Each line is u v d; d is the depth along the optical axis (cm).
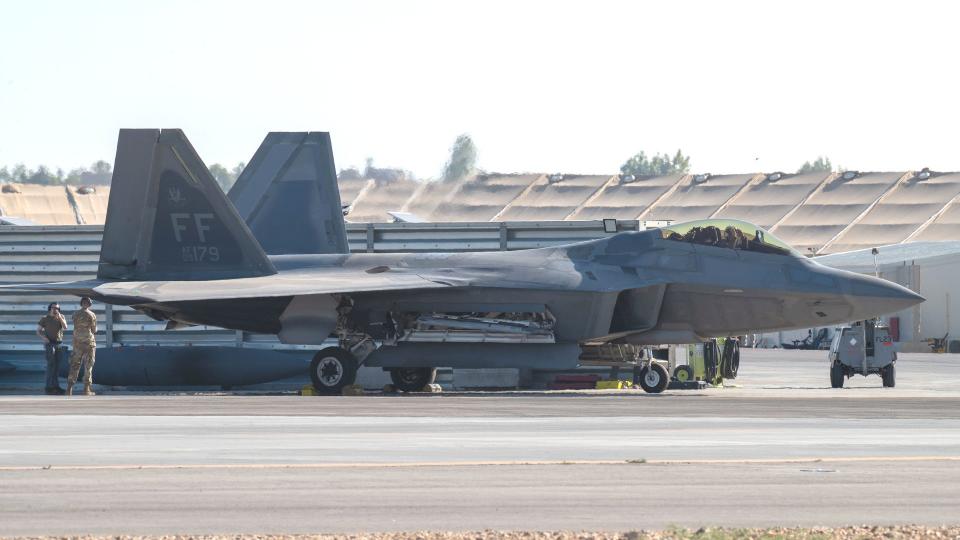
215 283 8975
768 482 4034
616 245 9431
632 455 4722
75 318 9650
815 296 9019
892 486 3959
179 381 10406
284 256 10131
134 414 6562
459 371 10450
